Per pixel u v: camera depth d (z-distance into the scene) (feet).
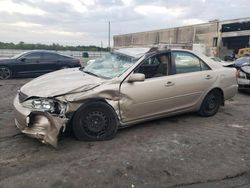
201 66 20.79
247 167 13.56
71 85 15.40
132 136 17.02
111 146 15.39
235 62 42.93
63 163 13.28
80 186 11.39
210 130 18.71
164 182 11.93
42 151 14.51
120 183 11.69
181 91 19.07
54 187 11.27
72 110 15.10
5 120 19.43
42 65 45.91
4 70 43.19
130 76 16.75
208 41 177.47
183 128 18.89
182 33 200.54
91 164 13.24
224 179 12.38
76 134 15.65
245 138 17.46
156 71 18.20
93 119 15.75
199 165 13.57
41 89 15.12
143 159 13.96
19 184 11.41
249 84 31.86
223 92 21.94
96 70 18.45
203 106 21.25
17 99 15.88
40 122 14.28
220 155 14.82
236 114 23.13
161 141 16.39
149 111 17.80
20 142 15.57
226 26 165.58
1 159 13.56
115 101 16.21
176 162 13.78
